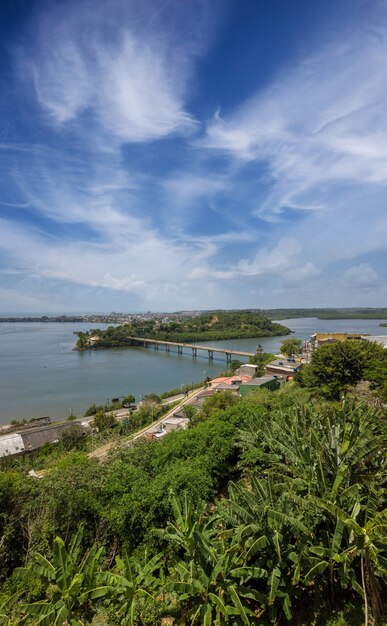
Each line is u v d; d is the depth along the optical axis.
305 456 12.09
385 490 10.99
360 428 11.92
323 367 32.34
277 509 9.79
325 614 9.18
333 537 8.91
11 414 57.97
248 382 50.81
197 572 9.12
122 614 9.24
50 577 9.67
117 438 40.16
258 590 9.59
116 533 13.15
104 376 87.56
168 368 100.06
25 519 13.26
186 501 10.79
